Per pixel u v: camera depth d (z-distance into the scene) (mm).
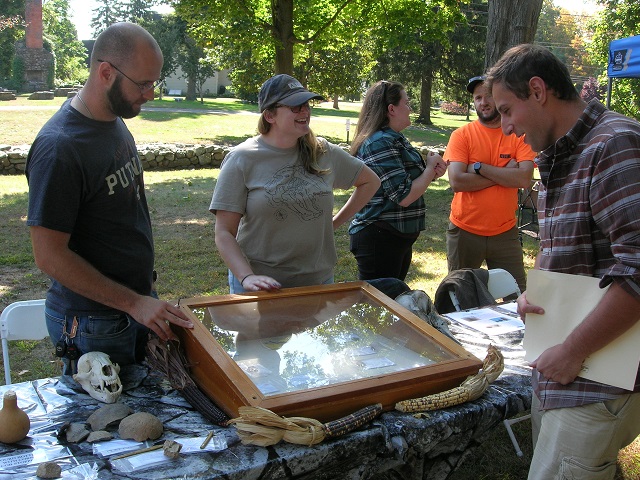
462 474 3000
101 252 2148
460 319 2963
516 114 1680
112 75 1962
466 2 13008
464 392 1942
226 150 14320
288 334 2156
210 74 38938
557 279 1698
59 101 29625
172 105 32719
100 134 2045
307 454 1658
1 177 11367
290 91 2418
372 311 2355
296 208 2547
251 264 2617
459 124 33938
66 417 1850
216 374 1858
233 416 1779
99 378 1949
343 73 20688
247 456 1634
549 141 1693
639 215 1474
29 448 1673
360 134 3229
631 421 1678
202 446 1663
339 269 6383
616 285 1517
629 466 3109
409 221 3262
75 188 1953
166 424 1807
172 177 12445
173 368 2008
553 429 1739
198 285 5781
